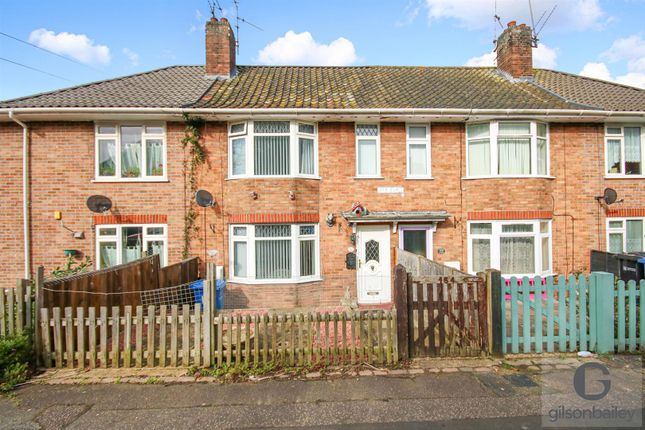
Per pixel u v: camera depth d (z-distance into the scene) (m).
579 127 9.58
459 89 10.59
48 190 8.80
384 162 9.43
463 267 9.30
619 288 4.98
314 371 4.57
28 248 8.72
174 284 7.91
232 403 3.87
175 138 9.09
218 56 11.15
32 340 4.73
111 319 4.89
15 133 8.86
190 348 5.10
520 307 6.35
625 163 9.76
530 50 11.44
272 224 8.93
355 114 8.84
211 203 9.00
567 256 9.37
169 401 3.92
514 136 9.20
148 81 10.55
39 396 4.04
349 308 7.59
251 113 8.63
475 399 3.86
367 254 9.30
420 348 4.88
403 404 3.79
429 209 9.38
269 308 8.14
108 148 9.11
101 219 8.83
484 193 9.23
